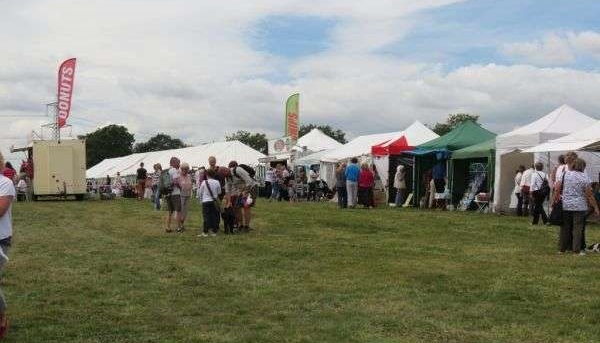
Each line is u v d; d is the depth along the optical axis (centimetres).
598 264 1057
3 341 605
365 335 627
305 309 743
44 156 3019
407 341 605
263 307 753
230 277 950
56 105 3384
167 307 755
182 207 1591
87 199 3372
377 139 3216
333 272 987
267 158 4103
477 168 2414
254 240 1400
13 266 1056
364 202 2495
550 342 604
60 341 608
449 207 2441
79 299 801
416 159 2641
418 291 839
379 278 933
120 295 825
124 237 1475
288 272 990
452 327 657
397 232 1566
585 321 678
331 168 3381
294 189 3123
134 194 3909
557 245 1312
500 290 838
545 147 1925
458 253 1195
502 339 613
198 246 1303
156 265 1066
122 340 612
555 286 866
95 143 12212
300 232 1567
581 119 2170
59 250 1256
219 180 1558
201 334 633
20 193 3162
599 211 1207
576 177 1178
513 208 2180
